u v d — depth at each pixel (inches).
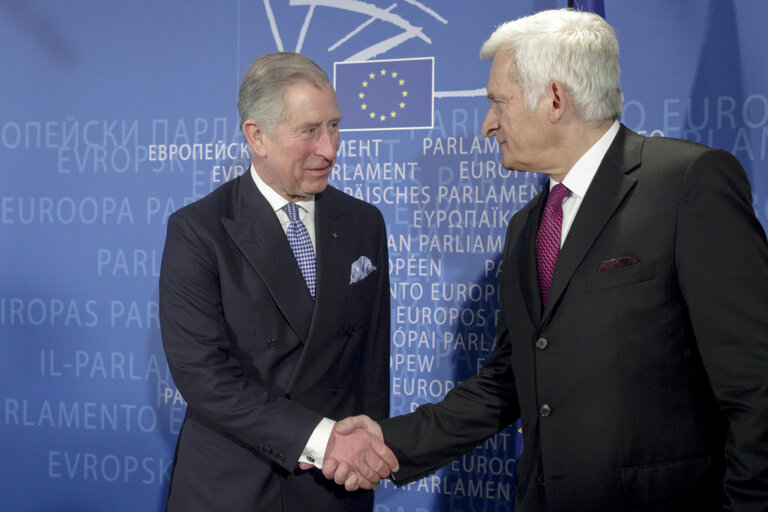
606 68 48.9
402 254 97.5
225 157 101.9
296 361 59.8
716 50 86.8
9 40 106.7
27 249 106.6
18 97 106.3
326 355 60.3
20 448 107.0
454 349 96.1
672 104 88.1
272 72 57.6
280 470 58.5
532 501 51.0
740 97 86.1
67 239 105.7
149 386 104.3
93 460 105.6
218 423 57.4
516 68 50.2
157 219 104.0
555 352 48.1
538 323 50.5
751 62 85.7
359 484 59.7
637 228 45.9
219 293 59.7
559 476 47.7
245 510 57.1
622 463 45.5
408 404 97.6
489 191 94.6
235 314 58.7
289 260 59.6
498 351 65.8
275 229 59.9
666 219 45.0
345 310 61.3
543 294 51.3
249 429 56.3
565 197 51.3
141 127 104.3
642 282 45.1
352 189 98.9
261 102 57.2
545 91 49.2
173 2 103.2
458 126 95.3
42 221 106.1
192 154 102.8
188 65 102.9
